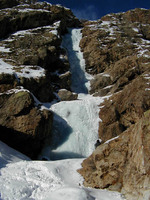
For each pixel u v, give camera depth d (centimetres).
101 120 1703
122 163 853
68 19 3344
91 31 3072
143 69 2070
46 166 972
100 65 2591
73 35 3148
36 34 2570
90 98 2138
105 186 848
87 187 873
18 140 1432
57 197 727
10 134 1430
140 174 743
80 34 3191
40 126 1451
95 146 1572
